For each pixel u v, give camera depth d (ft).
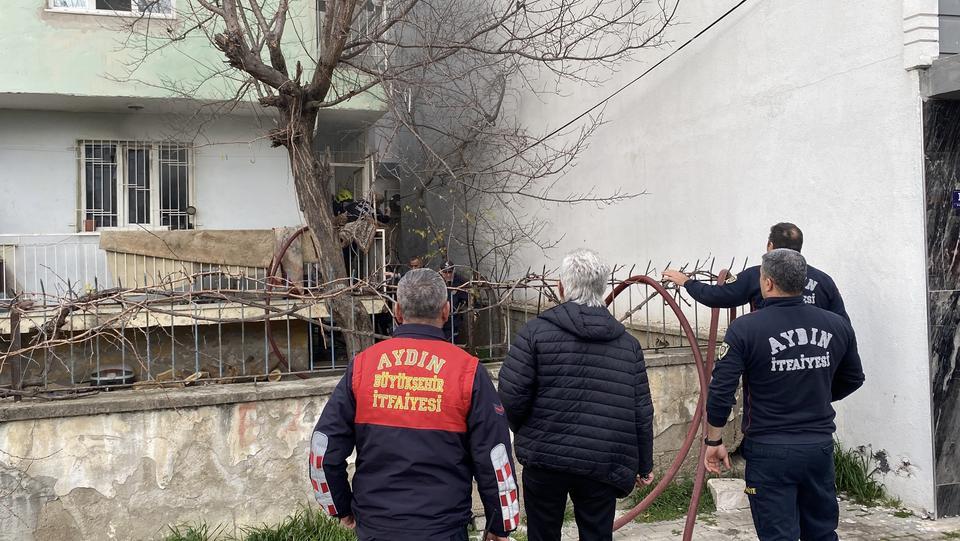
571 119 32.30
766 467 10.63
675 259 24.90
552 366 10.13
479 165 37.52
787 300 10.82
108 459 13.57
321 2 29.55
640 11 26.68
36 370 17.39
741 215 21.43
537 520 10.65
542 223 35.27
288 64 28.55
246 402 14.39
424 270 9.07
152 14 27.68
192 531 13.83
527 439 10.31
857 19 17.03
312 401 14.84
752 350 10.62
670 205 25.16
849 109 17.33
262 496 14.49
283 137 21.44
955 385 15.46
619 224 28.58
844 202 17.49
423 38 27.22
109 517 13.58
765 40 20.31
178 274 23.82
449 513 8.16
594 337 10.07
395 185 45.47
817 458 10.52
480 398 8.34
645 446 10.43
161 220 30.68
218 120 31.01
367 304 20.35
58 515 13.30
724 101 22.21
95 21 26.99
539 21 32.32
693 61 23.75
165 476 13.91
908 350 15.84
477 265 38.22
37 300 16.66
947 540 14.34
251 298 17.21
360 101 29.55
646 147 26.61
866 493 16.63
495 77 33.60
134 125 30.27
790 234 13.50
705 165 23.18
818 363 10.59
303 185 21.48
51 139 29.43
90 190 30.01
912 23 15.42
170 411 13.93
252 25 28.12
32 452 13.14
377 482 8.26
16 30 26.05
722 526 15.47
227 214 31.32
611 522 10.50
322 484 8.33
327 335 24.06
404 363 8.47
